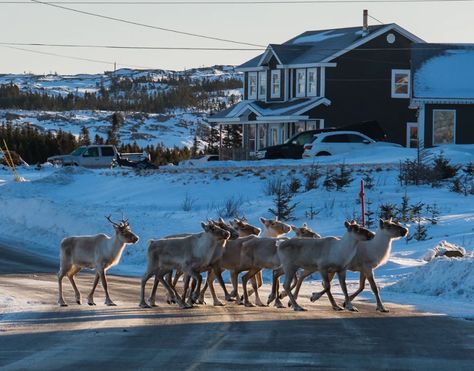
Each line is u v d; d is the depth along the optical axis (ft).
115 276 161.58
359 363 82.23
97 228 212.23
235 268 125.80
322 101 399.65
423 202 223.71
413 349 89.56
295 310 118.21
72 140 498.69
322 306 123.24
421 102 360.48
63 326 102.37
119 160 411.54
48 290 138.31
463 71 372.99
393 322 107.24
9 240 216.33
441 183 248.11
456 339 95.61
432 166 261.44
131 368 78.84
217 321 106.73
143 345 89.97
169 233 199.62
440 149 311.47
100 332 97.96
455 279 136.56
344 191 237.66
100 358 83.30
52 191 294.46
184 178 281.74
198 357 83.82
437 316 112.57
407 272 158.20
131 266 178.50
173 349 87.81
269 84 431.43
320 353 86.58
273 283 125.18
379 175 261.85
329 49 412.77
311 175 253.85
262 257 123.54
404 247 182.70
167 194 263.08
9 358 83.46
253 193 253.44
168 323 104.78
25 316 110.63
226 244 125.39
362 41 405.59
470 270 136.46
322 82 402.31
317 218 209.56
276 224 136.98
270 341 92.79
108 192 281.54
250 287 148.77
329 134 344.90
